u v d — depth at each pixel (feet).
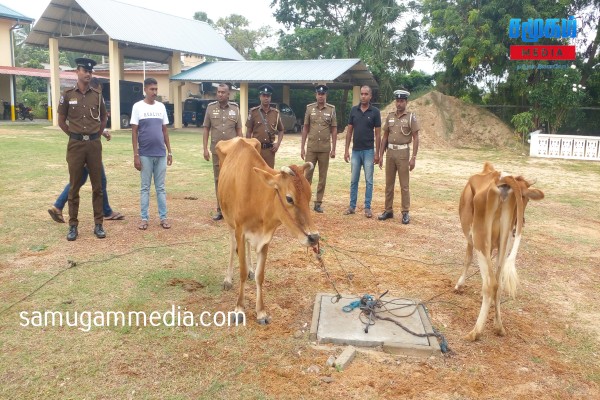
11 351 13.69
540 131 77.30
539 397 12.49
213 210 29.96
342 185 40.57
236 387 12.42
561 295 19.07
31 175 39.42
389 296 18.31
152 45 91.61
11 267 19.70
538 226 29.68
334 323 15.75
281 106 100.17
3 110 115.03
